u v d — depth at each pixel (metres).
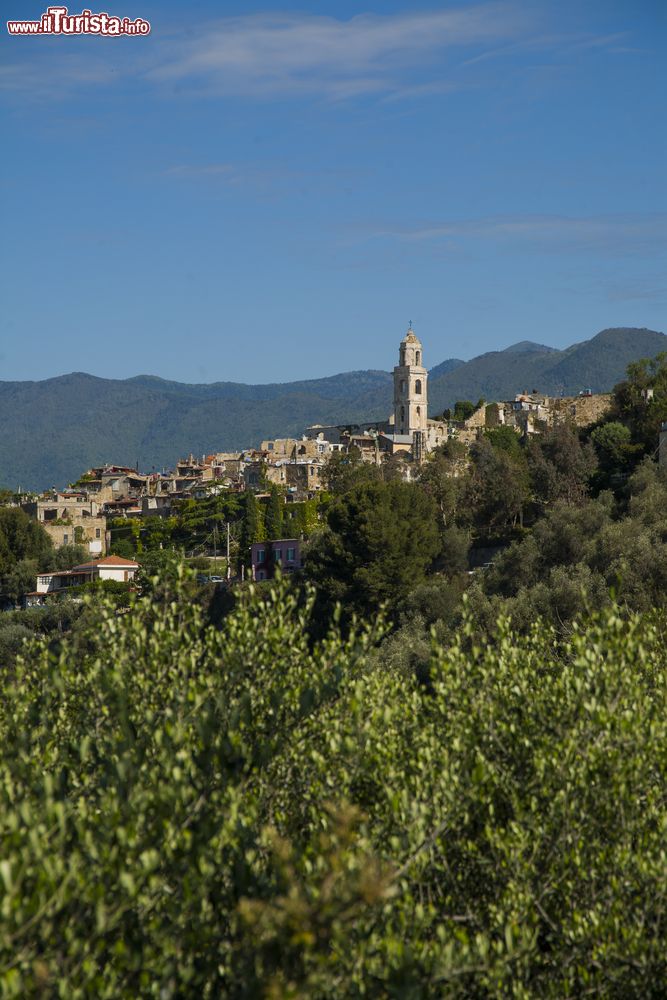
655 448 134.62
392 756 24.53
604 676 24.17
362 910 15.73
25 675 27.91
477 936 18.95
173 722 21.73
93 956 15.26
